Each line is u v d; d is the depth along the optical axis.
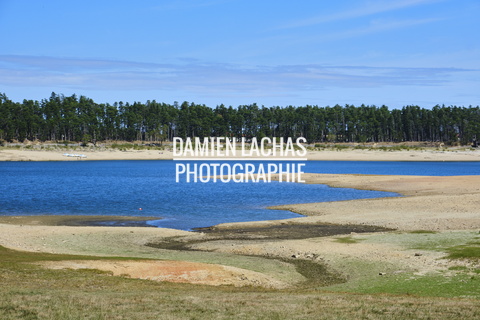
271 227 51.78
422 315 19.94
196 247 41.69
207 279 29.77
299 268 34.03
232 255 38.16
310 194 85.69
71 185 106.75
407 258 33.81
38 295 22.38
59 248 40.22
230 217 60.94
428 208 61.22
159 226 54.66
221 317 19.50
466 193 77.25
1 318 18.66
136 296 23.08
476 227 46.34
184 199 79.62
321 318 19.48
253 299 23.08
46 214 63.69
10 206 71.38
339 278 31.14
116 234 46.97
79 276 27.89
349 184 100.25
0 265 29.59
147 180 120.62
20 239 43.31
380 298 23.86
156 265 32.34
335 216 57.91
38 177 132.25
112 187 101.62
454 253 33.91
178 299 22.58
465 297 24.77
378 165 192.50
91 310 20.09
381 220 53.44
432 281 28.00
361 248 37.88
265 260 36.34
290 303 22.22
